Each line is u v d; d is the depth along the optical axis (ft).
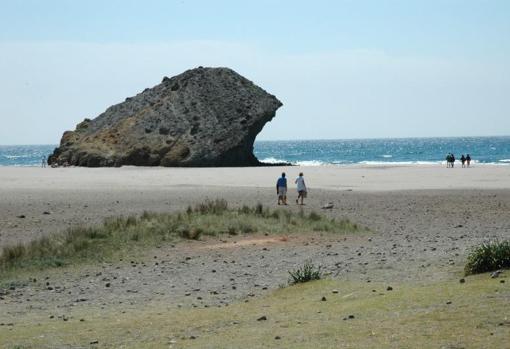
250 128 372.38
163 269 61.41
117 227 78.48
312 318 35.78
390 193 155.02
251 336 32.81
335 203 132.26
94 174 264.31
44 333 37.40
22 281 57.11
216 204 100.22
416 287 41.65
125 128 389.19
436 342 27.81
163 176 245.65
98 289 53.47
